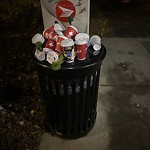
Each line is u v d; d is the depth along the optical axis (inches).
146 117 106.3
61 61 67.6
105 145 92.0
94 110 91.4
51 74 70.4
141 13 269.3
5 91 127.1
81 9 79.1
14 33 211.0
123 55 165.3
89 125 92.8
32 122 104.4
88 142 93.4
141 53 167.9
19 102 117.9
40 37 76.2
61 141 94.0
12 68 151.1
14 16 243.0
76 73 69.5
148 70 145.6
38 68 73.0
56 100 78.6
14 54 170.6
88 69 70.3
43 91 81.1
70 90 74.6
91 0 328.5
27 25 226.7
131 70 145.9
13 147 91.9
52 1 79.7
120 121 104.2
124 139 94.7
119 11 280.1
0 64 156.4
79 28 84.1
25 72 145.8
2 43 190.5
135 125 101.7
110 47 179.0
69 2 78.3
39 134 98.0
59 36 72.2
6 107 114.5
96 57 72.7
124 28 222.8
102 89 127.0
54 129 91.7
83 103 80.6
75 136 92.0
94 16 262.7
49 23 86.1
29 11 247.9
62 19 83.2
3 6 255.4
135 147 90.8
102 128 100.3
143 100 117.8
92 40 77.7
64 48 67.9
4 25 227.6
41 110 111.2
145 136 95.9
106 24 235.3
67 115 82.4
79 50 68.8
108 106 113.8
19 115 108.9
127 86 129.6
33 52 77.9
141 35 203.3
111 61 156.6
